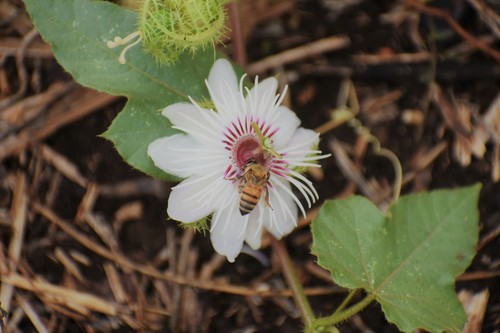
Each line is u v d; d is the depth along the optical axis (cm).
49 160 51
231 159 44
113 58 46
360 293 50
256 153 44
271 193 45
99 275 49
